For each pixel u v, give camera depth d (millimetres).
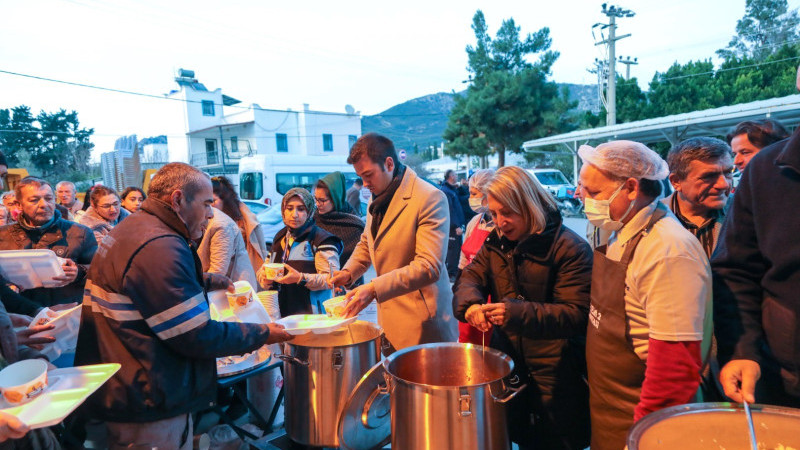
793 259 1232
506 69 22828
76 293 3094
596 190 1388
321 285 2777
